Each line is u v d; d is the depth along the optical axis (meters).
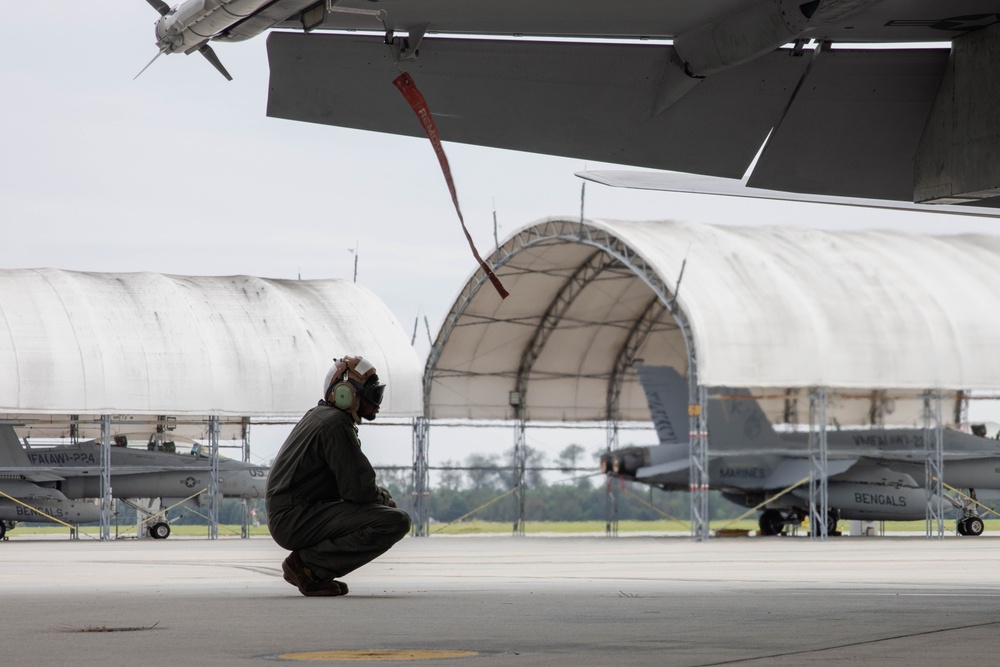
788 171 25.36
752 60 23.33
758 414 119.94
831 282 103.75
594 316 123.00
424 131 24.03
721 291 98.19
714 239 106.44
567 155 24.72
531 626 17.14
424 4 21.61
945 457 107.69
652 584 31.52
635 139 24.81
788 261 106.50
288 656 13.38
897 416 134.88
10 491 114.25
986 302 105.19
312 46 23.53
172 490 120.12
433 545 87.75
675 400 121.06
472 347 120.75
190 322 107.56
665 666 12.31
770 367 95.75
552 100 24.38
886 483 113.25
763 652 13.64
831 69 24.59
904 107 24.84
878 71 24.59
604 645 14.48
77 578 36.72
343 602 22.50
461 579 35.62
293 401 108.06
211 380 104.94
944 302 104.19
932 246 115.94
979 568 44.44
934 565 47.72
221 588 29.31
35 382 98.19
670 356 133.12
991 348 102.06
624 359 130.50
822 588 28.91
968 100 23.50
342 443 23.39
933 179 24.45
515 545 87.12
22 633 16.17
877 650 13.84
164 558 60.34
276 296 115.56
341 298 120.12
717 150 25.20
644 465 118.31
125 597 24.61
